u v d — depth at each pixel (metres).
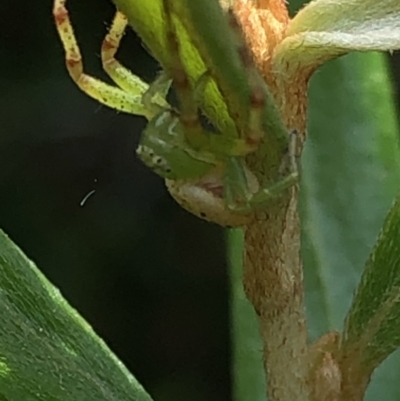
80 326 0.10
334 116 0.13
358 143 0.13
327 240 0.13
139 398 0.09
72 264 0.28
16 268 0.09
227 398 0.28
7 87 0.29
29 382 0.09
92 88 0.09
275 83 0.08
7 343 0.09
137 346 0.28
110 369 0.09
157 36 0.08
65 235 0.29
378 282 0.09
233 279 0.12
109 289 0.28
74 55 0.09
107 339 0.28
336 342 0.09
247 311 0.12
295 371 0.09
